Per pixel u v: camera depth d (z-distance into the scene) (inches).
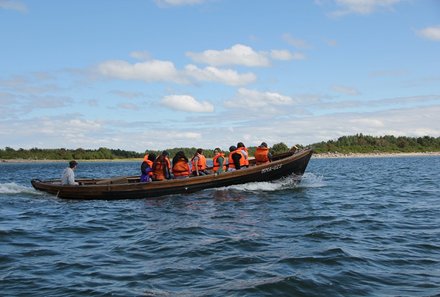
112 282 226.2
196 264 257.4
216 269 246.2
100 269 251.0
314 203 534.0
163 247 302.4
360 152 5940.0
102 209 510.3
